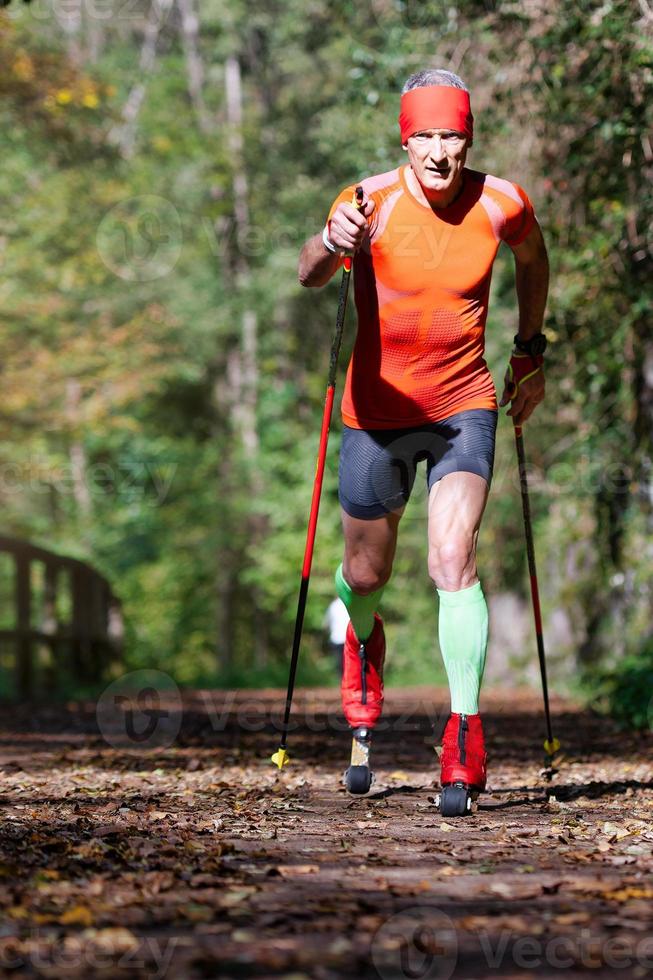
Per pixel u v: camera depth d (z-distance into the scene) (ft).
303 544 114.42
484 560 71.00
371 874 14.24
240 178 130.31
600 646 59.57
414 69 48.03
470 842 16.40
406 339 19.11
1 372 87.81
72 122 80.02
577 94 40.98
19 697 62.08
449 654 18.83
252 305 125.80
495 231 19.11
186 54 142.61
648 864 14.64
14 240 92.38
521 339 21.43
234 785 23.75
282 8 125.08
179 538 131.85
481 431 19.30
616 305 42.88
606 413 48.70
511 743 34.35
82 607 74.18
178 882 13.61
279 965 10.54
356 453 19.79
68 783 24.29
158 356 103.14
